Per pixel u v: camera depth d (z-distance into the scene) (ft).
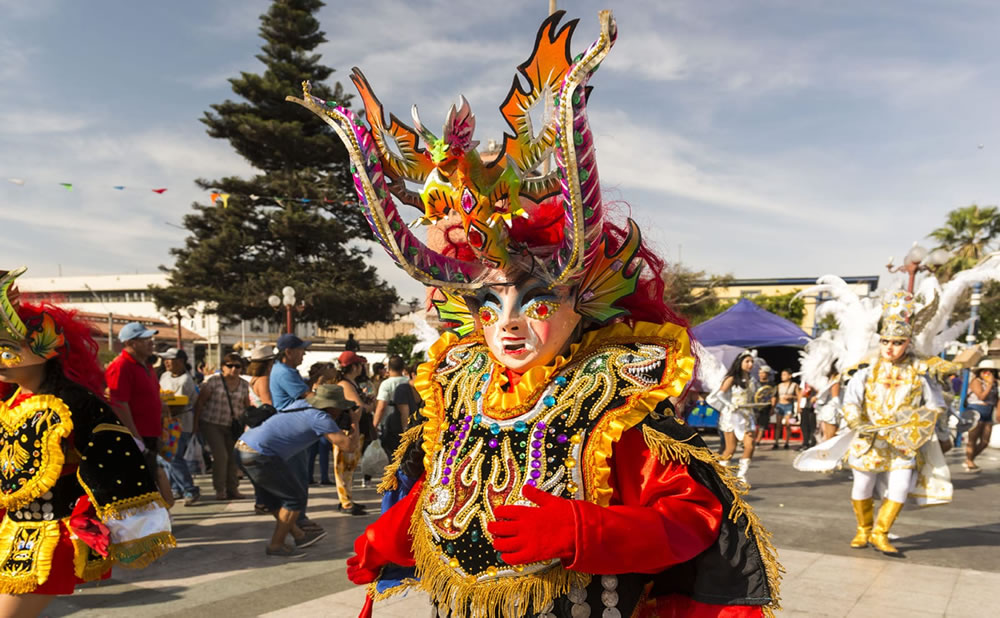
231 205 99.35
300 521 18.17
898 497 17.52
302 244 104.27
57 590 8.11
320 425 16.63
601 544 4.57
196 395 29.50
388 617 12.67
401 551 6.29
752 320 51.08
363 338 188.55
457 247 6.09
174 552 17.54
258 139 98.32
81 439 8.00
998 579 15.33
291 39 103.76
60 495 8.22
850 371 21.88
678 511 4.86
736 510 4.94
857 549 18.06
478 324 6.18
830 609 13.29
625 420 5.16
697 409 48.39
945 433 21.50
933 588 14.69
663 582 5.41
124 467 8.05
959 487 29.48
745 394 30.68
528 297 5.46
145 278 217.36
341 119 5.07
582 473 5.15
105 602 13.61
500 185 5.29
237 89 100.42
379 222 5.07
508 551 4.68
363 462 16.96
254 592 14.25
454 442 5.80
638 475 5.25
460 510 5.46
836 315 24.14
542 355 5.51
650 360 5.42
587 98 4.61
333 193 99.30
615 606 5.06
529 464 5.25
